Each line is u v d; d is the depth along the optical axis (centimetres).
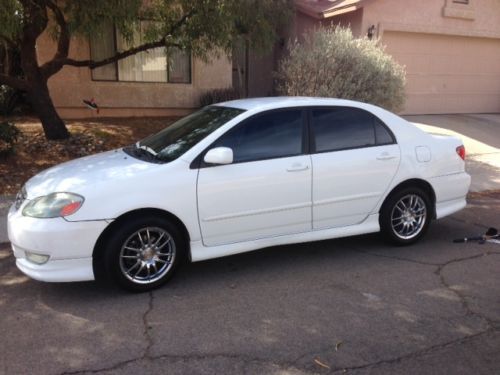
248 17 861
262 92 1617
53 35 898
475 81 1545
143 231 430
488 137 1254
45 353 345
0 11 660
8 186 750
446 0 1392
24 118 1176
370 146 528
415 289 452
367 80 948
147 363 334
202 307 414
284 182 478
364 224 537
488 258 530
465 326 387
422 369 330
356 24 1332
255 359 340
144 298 430
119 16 741
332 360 339
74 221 403
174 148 470
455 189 581
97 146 951
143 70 1298
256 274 483
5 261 507
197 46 888
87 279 415
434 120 1409
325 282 465
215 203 451
